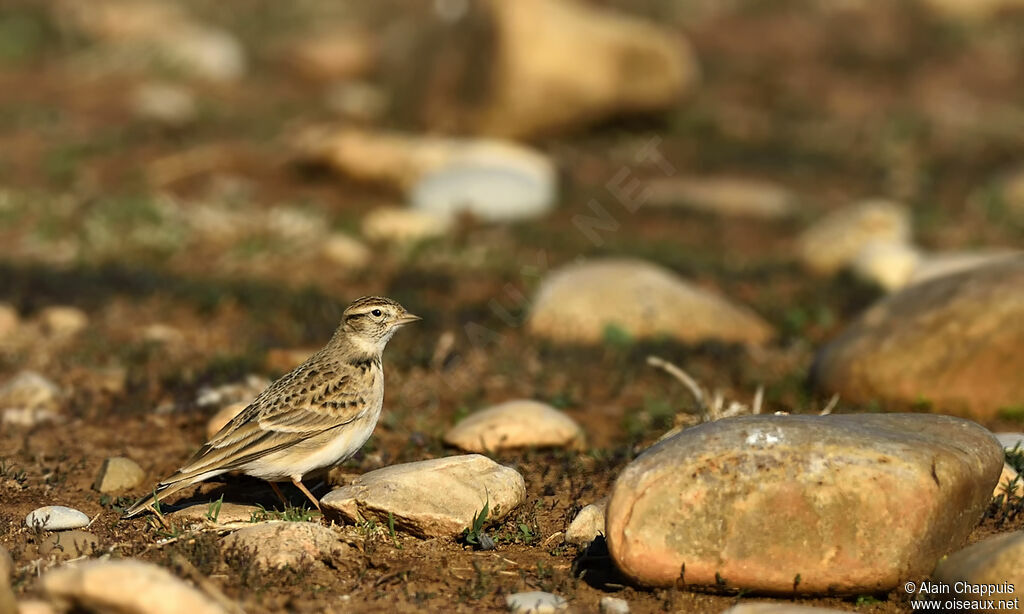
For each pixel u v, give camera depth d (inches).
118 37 1378.0
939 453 306.0
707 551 299.6
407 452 437.7
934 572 300.0
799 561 298.2
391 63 1241.4
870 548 297.4
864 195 1036.5
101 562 274.4
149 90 1208.8
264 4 1600.6
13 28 1347.2
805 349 591.8
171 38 1341.0
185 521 353.7
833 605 303.0
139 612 259.3
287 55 1368.1
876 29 1576.0
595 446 448.8
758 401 451.5
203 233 820.6
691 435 313.3
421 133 1127.6
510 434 433.7
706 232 900.0
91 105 1167.0
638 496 303.4
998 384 473.7
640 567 301.9
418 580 317.4
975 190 1048.2
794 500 297.6
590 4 1601.9
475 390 522.3
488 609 301.4
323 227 842.2
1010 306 474.6
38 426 462.0
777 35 1553.9
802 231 911.7
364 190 950.4
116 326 613.6
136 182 933.2
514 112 1102.4
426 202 892.0
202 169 973.2
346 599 303.7
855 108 1332.4
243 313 647.1
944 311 485.4
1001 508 361.4
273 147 1042.1
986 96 1391.5
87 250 772.6
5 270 695.1
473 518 343.0
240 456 348.5
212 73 1309.1
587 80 1111.6
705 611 298.2
